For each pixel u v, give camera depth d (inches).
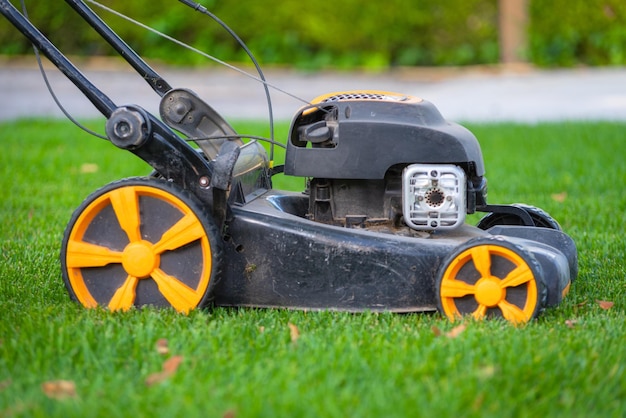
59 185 379.6
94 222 195.5
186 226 190.4
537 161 435.5
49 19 932.0
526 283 185.3
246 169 210.4
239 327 178.9
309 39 922.1
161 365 157.1
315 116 209.6
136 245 192.7
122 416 135.9
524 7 908.6
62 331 171.6
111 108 195.5
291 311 197.0
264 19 914.7
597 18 911.7
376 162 197.0
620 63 922.1
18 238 279.4
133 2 922.1
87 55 948.6
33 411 137.6
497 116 631.2
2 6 197.0
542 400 145.1
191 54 925.8
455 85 812.0
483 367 155.4
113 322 180.4
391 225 205.6
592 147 476.1
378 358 159.6
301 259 194.9
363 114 198.8
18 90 806.5
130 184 191.5
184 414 136.2
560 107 671.1
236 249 196.2
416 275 193.0
